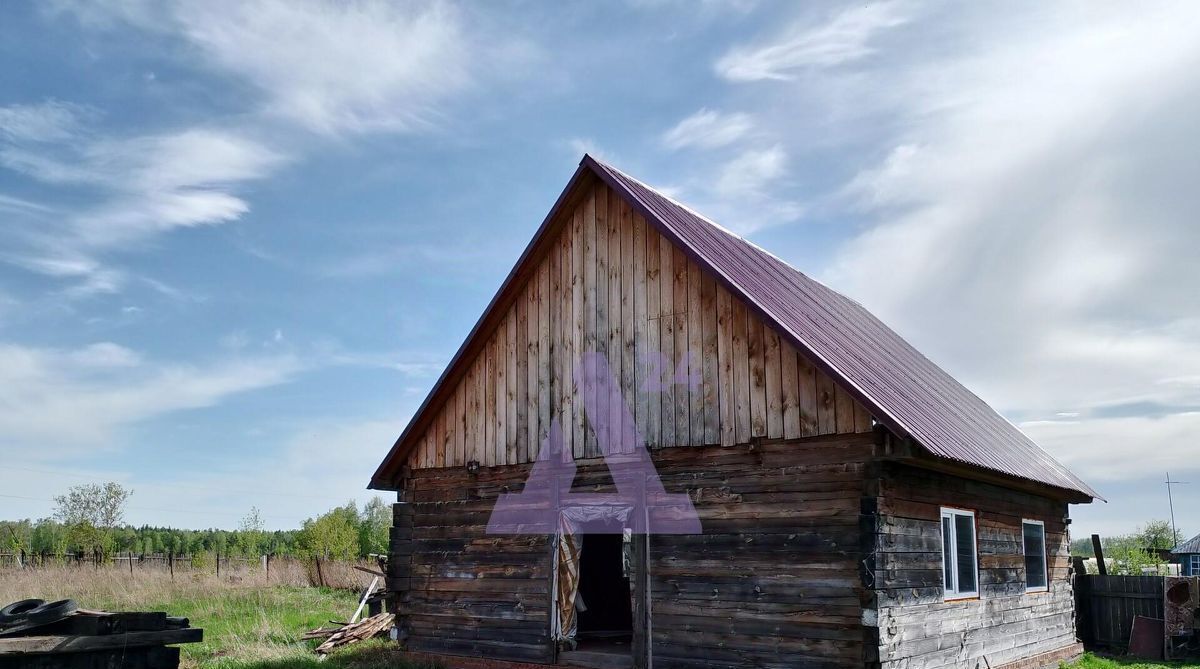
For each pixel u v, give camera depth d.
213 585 29.48
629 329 14.21
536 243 15.31
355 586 32.41
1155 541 55.16
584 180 15.04
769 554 12.05
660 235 14.15
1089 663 17.30
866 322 20.61
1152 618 19.38
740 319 12.96
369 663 15.42
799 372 12.21
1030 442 21.23
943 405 16.19
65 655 8.66
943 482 13.30
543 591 14.47
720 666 12.19
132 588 27.73
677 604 12.77
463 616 15.50
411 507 16.72
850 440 11.62
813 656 11.45
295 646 17.69
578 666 13.78
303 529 41.88
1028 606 16.22
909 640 11.62
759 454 12.40
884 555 11.27
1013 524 16.06
